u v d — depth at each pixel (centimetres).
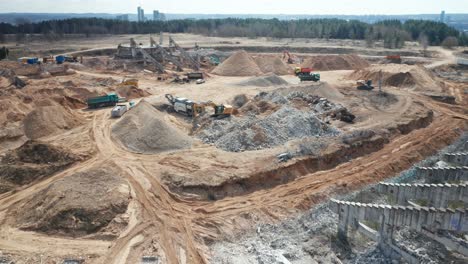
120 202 2208
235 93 5238
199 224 2123
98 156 2983
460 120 4106
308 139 3206
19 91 4441
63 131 3612
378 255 1903
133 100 4859
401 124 3703
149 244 1934
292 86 4969
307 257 1900
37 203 2186
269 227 2141
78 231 1988
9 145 3228
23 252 1844
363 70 6456
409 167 2970
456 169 2527
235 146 3055
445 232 1881
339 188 2536
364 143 3166
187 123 3919
